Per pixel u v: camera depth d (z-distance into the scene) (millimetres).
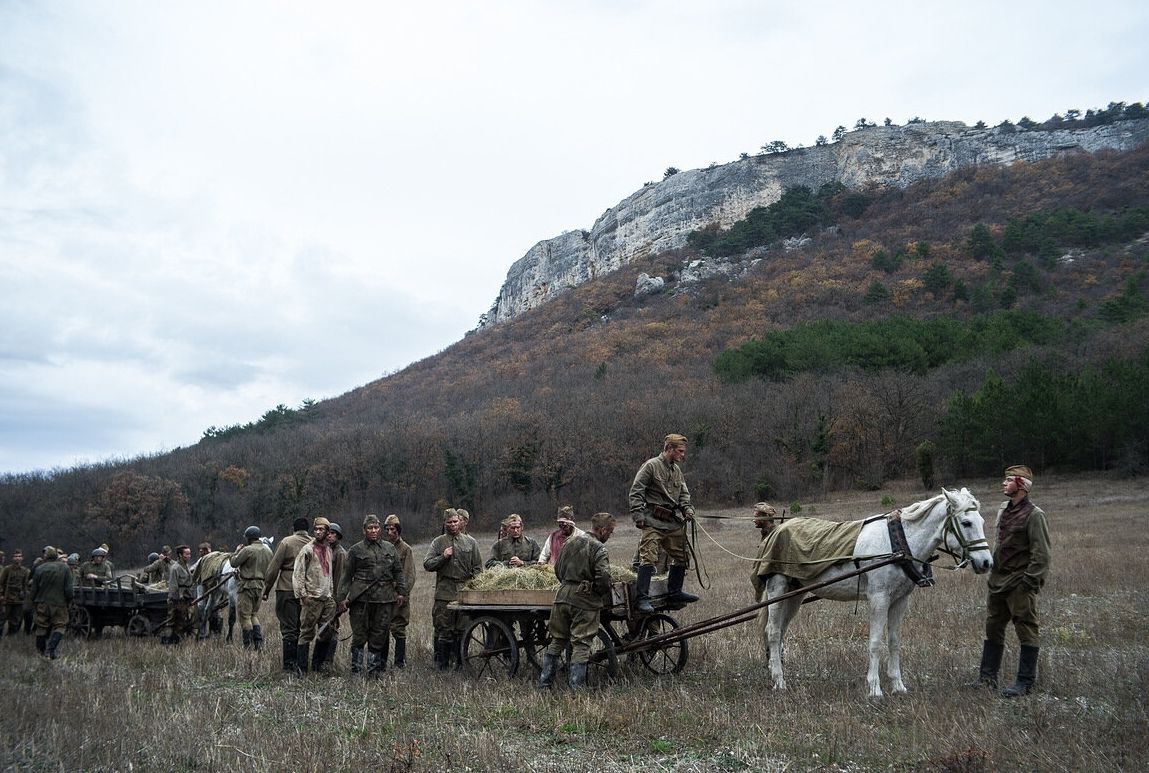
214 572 16094
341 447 74375
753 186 171875
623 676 10375
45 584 13750
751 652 11828
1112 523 32000
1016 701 8414
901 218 139875
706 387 78250
